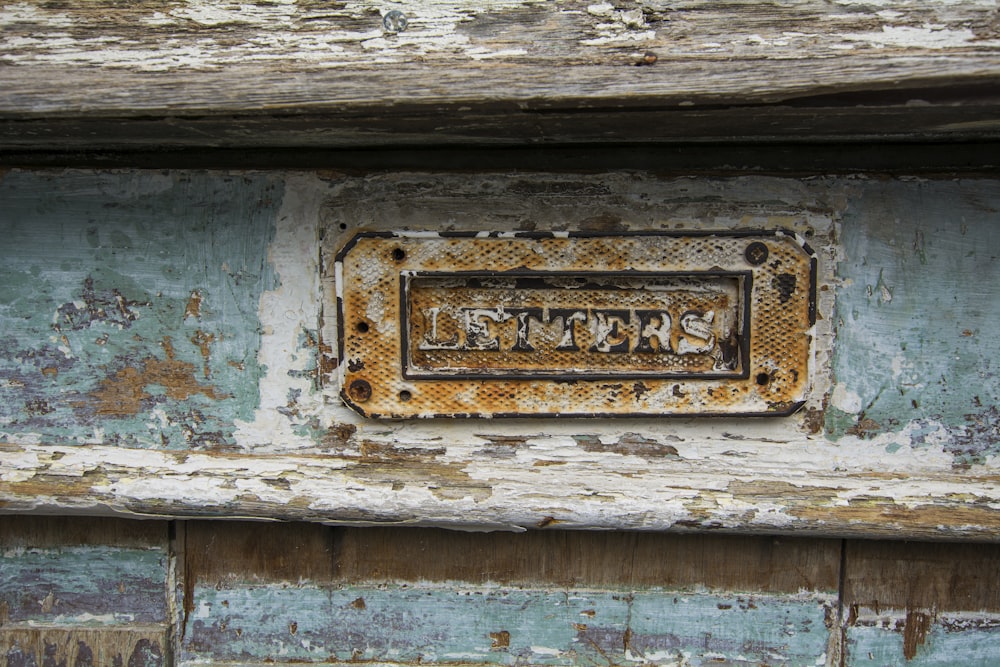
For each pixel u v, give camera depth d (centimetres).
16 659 71
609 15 57
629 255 66
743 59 57
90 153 66
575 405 67
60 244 67
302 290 67
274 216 67
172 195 67
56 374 68
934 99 57
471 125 60
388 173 66
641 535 70
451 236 66
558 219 66
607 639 71
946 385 67
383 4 57
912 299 66
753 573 70
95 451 68
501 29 57
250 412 68
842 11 56
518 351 67
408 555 71
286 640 71
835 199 66
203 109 58
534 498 67
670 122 60
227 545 71
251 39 58
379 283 66
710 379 66
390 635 71
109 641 71
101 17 58
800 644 70
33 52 58
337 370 67
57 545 71
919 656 70
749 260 66
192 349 68
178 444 69
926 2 56
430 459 68
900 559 69
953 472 67
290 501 67
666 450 68
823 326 67
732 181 66
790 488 67
